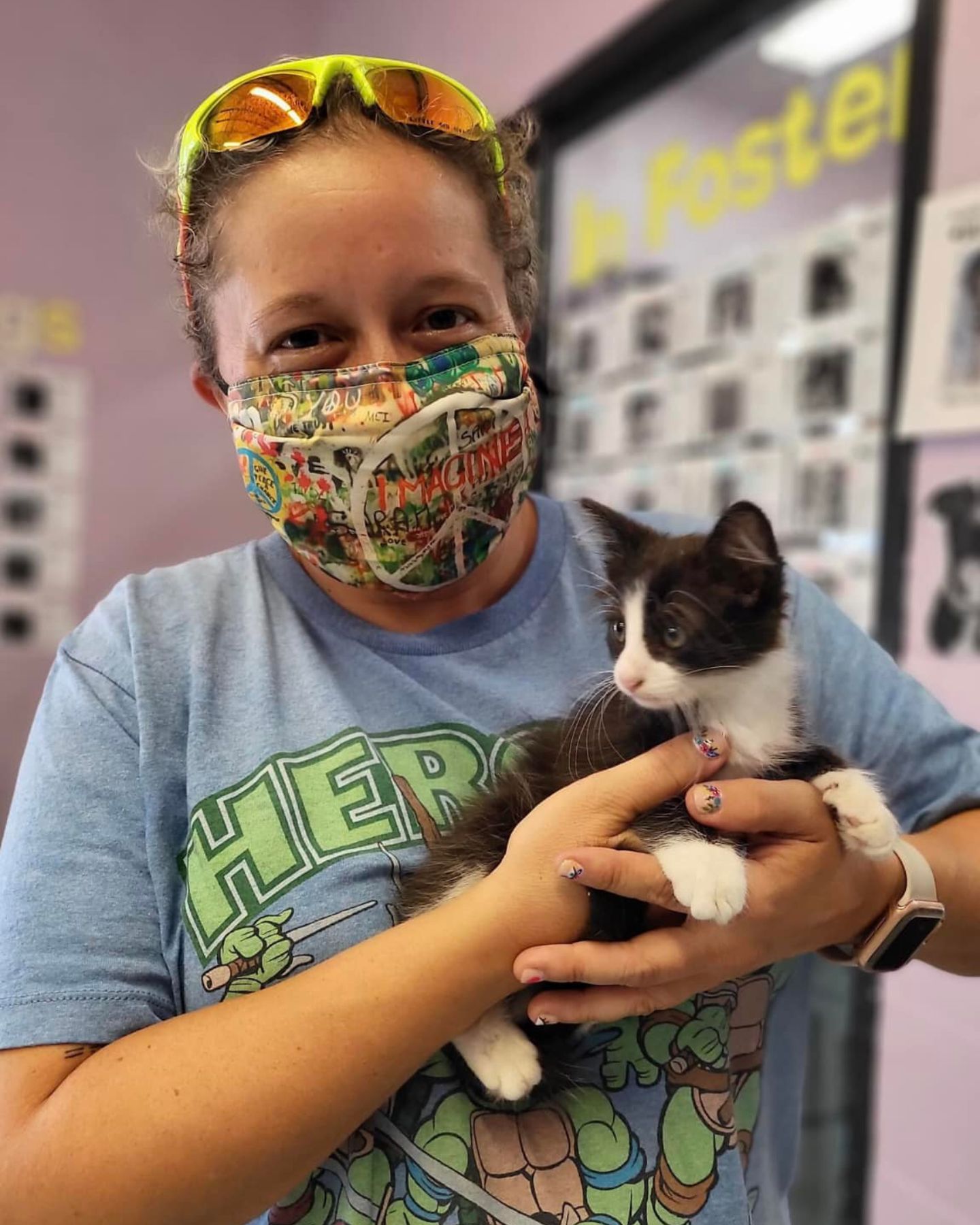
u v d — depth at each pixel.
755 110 2.43
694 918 0.85
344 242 0.93
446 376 0.98
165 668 0.99
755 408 2.47
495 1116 0.90
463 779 1.00
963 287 1.80
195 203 1.01
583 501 1.21
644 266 2.84
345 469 0.98
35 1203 0.74
